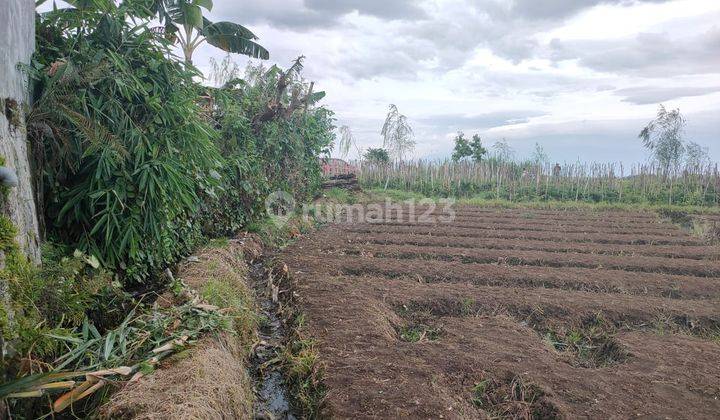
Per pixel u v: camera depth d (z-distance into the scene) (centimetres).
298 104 1054
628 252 855
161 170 434
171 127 470
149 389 254
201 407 245
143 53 446
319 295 537
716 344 451
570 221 1258
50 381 246
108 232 396
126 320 327
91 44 408
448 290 574
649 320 516
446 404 316
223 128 755
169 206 475
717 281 662
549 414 324
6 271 259
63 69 352
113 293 394
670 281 653
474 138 2428
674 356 417
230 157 766
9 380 241
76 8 409
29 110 337
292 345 416
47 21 380
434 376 354
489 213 1412
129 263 447
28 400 247
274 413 332
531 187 1911
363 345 406
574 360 430
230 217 780
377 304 512
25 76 333
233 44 951
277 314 511
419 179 2022
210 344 327
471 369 373
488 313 525
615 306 540
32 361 251
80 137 386
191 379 269
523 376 365
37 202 358
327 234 971
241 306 447
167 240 495
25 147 315
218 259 543
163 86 468
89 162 404
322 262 700
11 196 282
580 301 554
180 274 483
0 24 288
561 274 667
